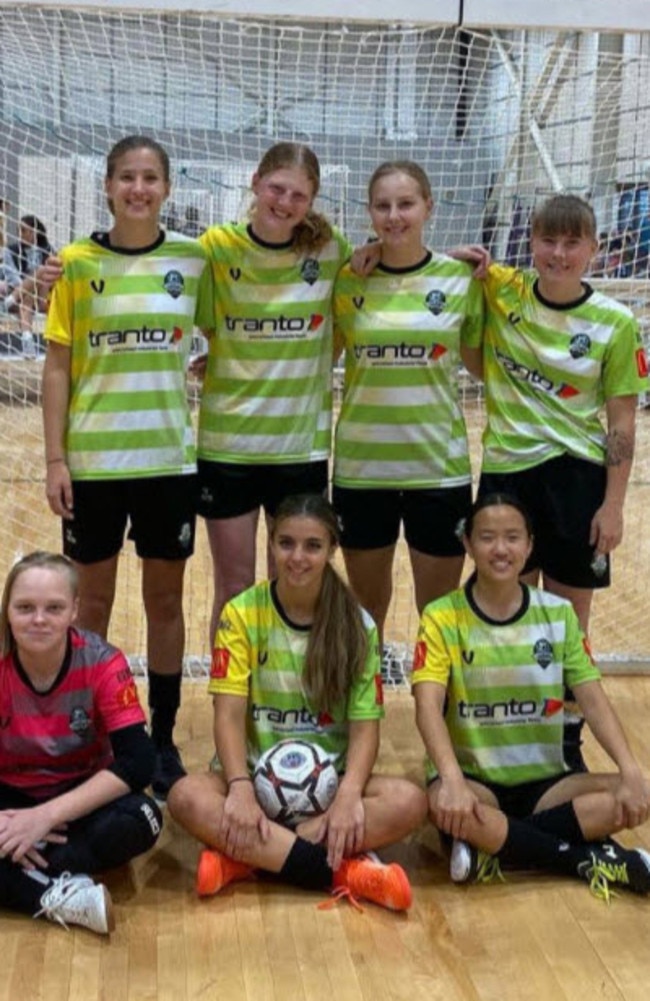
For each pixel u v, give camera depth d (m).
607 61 5.01
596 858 2.49
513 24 3.23
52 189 5.30
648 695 3.71
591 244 2.80
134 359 2.79
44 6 3.14
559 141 5.24
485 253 2.99
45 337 2.84
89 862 2.40
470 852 2.49
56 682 2.44
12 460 6.26
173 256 2.82
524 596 2.67
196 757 3.17
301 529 2.53
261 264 2.88
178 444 2.86
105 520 2.88
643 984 2.12
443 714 2.66
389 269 2.93
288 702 2.63
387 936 2.28
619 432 2.93
